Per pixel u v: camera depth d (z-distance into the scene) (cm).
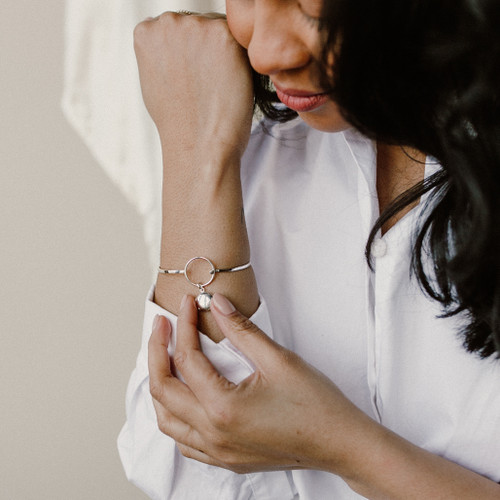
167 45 77
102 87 119
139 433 83
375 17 51
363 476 69
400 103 56
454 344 75
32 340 132
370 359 81
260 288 87
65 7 114
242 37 66
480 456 76
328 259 84
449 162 57
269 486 84
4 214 123
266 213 86
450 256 68
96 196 125
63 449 140
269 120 88
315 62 57
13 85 117
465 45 51
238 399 68
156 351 75
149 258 131
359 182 77
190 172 76
